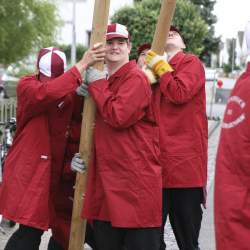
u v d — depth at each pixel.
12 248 7.34
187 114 8.12
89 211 7.00
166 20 7.59
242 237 5.40
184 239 8.55
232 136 5.52
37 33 24.44
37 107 7.14
